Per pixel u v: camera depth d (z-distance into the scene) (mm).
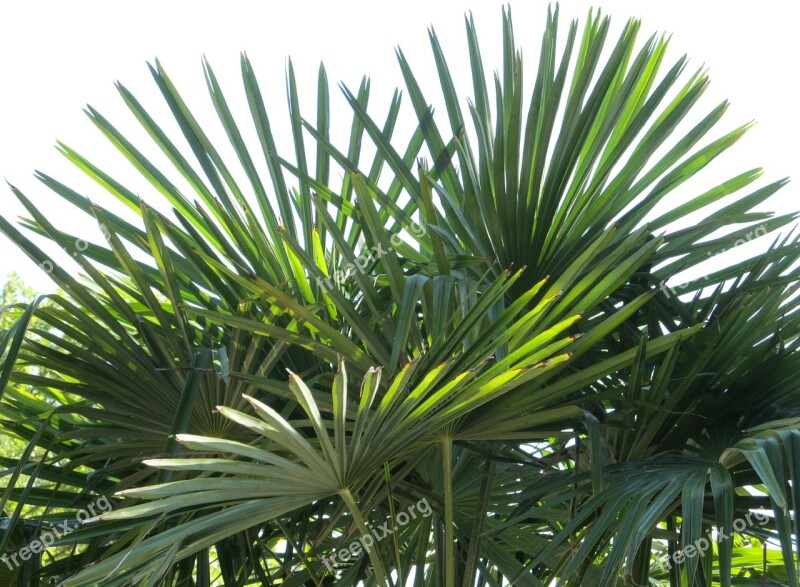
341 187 3301
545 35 2852
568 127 2699
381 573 2166
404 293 2250
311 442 2488
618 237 2787
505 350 2248
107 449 2598
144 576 1872
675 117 2771
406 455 2479
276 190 3088
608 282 2281
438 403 2025
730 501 1926
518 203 2625
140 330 2520
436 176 2963
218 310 2832
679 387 2334
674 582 2465
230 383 2545
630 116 2918
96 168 2957
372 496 2523
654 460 2324
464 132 2943
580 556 1989
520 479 2932
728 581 1811
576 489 2371
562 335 2393
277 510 2062
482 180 2623
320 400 2361
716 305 2840
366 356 2338
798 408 2342
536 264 2660
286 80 3295
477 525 2629
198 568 2588
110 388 2549
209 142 2920
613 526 2379
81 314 2449
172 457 2094
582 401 2482
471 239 2590
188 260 2949
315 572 2791
